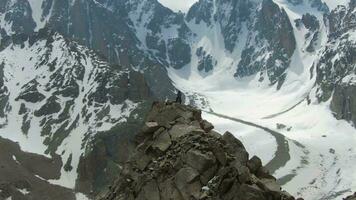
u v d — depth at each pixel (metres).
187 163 32.75
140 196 33.34
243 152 34.97
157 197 32.59
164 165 33.41
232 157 33.41
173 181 32.53
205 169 32.28
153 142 36.31
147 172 34.00
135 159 36.19
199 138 34.25
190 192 31.67
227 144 35.06
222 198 31.06
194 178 31.94
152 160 35.41
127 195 34.22
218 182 31.33
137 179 34.19
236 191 31.06
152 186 33.09
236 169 31.89
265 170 35.09
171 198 32.00
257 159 35.06
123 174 36.12
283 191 32.78
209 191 31.23
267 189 31.73
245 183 31.58
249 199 30.64
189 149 33.44
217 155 32.72
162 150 35.22
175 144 35.28
